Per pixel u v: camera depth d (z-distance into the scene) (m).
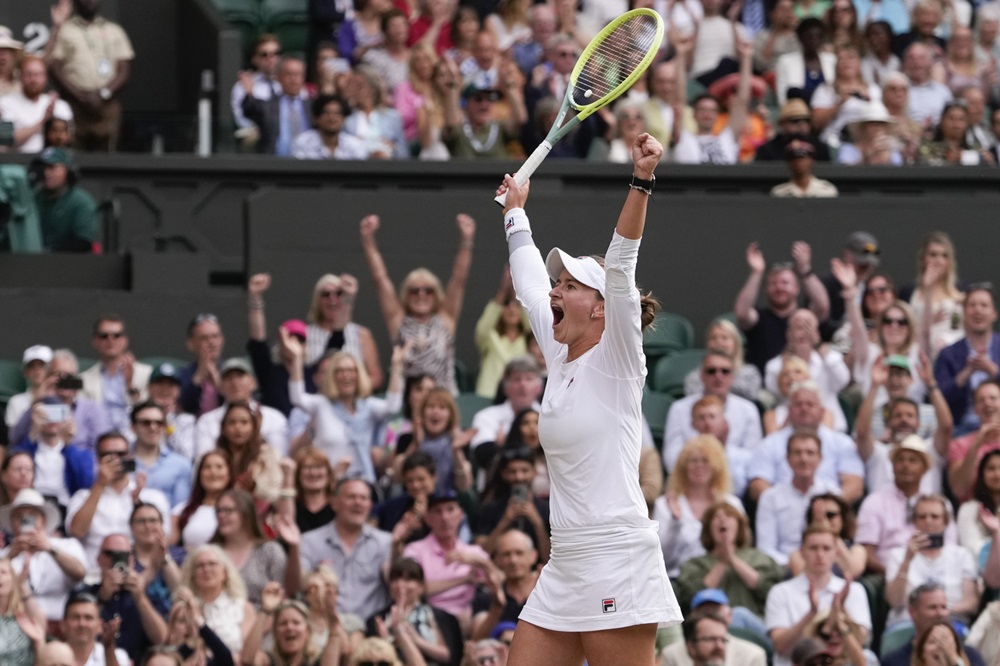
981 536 36.97
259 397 41.06
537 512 36.94
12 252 46.50
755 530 38.28
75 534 35.50
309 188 48.84
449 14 53.00
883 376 40.81
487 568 34.25
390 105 51.22
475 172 48.91
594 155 49.78
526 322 44.22
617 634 19.94
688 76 53.41
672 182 49.78
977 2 57.94
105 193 49.12
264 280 41.84
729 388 40.72
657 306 20.75
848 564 35.69
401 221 47.72
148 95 57.94
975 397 40.81
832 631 33.94
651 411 42.44
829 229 49.00
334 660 32.41
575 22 53.78
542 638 20.30
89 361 43.72
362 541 35.56
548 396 20.27
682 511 37.00
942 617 34.16
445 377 43.09
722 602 33.12
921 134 52.19
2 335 45.59
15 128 49.19
